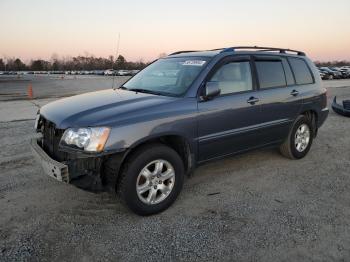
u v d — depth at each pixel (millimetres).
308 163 5312
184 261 2793
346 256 2881
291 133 5215
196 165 3992
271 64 4898
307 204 3852
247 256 2861
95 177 3236
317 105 5633
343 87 22172
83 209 3648
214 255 2873
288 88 5059
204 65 4070
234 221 3445
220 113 4004
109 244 3010
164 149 3520
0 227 3254
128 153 3350
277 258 2840
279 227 3330
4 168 4863
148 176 3461
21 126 7914
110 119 3215
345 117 9562
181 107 3666
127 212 3605
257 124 4547
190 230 3270
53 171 3180
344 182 4539
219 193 4129
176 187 3697
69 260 2775
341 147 6289
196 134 3812
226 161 5305
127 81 4934
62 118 3350
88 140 3090
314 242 3076
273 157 5551
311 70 5715
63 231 3205
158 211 3574
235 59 4359
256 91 4531
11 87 29125
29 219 3418
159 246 2994
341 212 3662
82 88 27156
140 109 3428
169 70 4395
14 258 2781
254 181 4527
